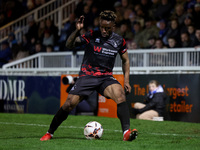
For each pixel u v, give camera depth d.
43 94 38.38
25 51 52.34
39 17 60.34
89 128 18.55
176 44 39.25
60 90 37.06
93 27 47.62
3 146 16.08
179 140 19.23
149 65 35.81
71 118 32.72
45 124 28.67
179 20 41.50
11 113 39.62
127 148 15.28
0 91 41.47
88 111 35.59
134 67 35.31
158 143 17.44
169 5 44.34
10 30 62.28
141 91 33.12
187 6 43.06
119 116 17.30
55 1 58.78
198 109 30.50
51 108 37.75
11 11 64.38
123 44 18.05
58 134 22.36
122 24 45.38
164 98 32.09
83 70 17.91
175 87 31.61
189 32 39.28
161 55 35.22
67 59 39.97
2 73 43.44
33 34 54.16
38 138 19.12
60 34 50.62
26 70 41.81
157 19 44.56
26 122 30.14
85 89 17.59
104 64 17.70
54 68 39.84
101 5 48.75
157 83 32.28
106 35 17.58
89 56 17.73
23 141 17.77
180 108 31.34
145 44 42.66
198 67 32.28
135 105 33.31
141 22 45.16
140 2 48.09
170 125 28.27
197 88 30.61
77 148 15.32
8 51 54.94
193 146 16.31
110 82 17.61
